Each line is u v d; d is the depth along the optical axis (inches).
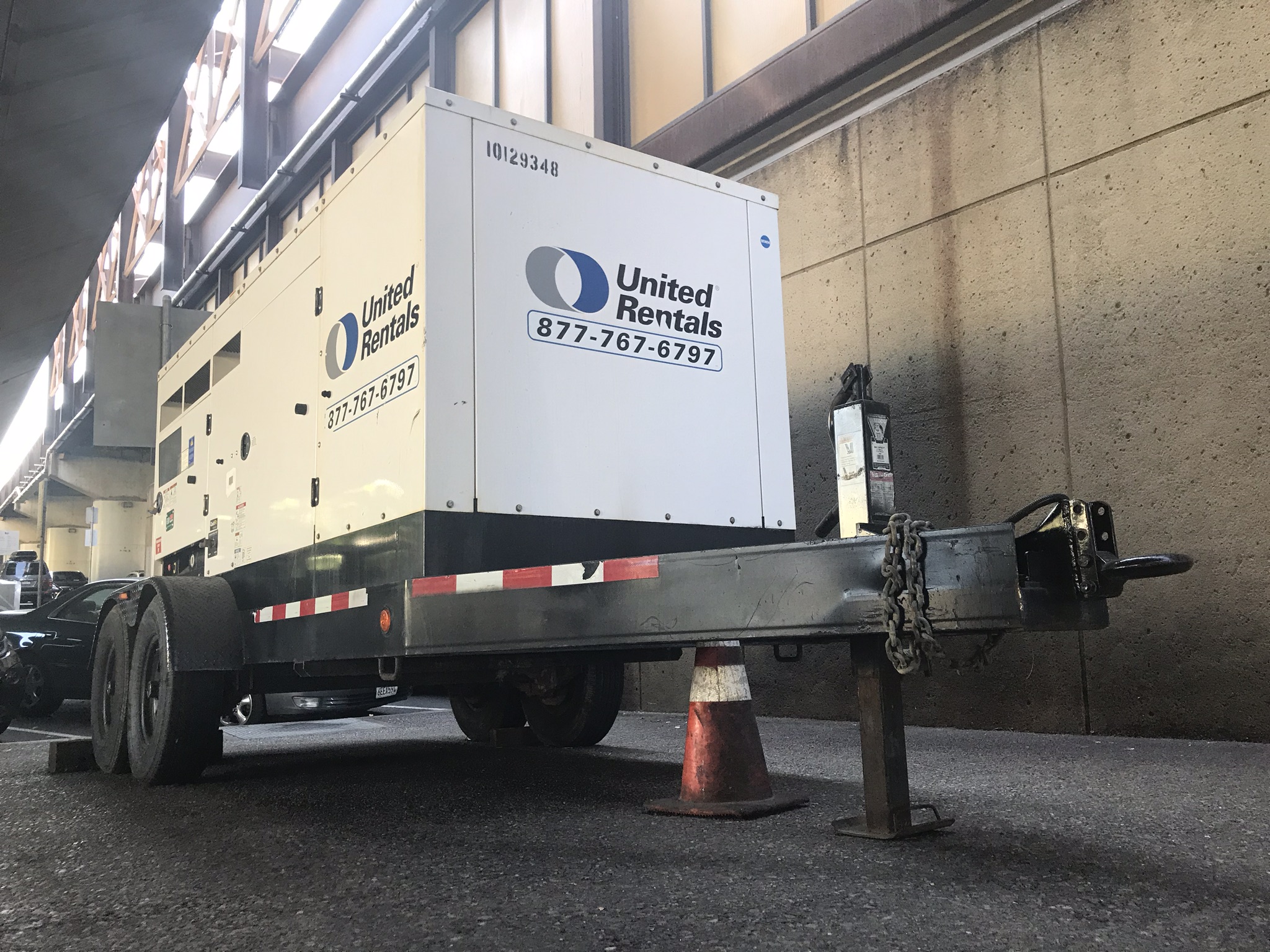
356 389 154.5
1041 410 233.6
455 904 98.3
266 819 152.1
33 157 601.3
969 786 155.8
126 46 502.0
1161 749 189.5
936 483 255.8
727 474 165.9
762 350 175.6
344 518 156.2
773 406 175.6
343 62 622.5
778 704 290.5
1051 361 232.4
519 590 122.0
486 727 253.6
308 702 299.1
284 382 185.6
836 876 101.7
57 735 335.6
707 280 169.2
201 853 129.3
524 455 141.2
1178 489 206.8
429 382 133.3
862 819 122.8
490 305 140.7
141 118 605.0
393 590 139.5
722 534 163.5
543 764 206.8
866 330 278.8
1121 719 212.2
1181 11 213.2
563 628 117.3
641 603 111.1
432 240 136.4
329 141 617.0
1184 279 208.8
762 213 180.5
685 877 104.5
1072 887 95.8
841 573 96.3
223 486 217.8
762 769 145.6
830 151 294.8
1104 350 222.2
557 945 84.0
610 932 86.8
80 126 584.1
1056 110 236.2
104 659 229.8
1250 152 200.1
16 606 776.3
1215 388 202.2
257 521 194.5
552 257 148.6
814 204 299.0
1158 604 207.9
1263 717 191.2
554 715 233.5
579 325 150.5
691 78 361.1
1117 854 108.7
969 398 249.9
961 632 90.5
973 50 256.4
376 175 152.6
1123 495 216.4
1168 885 96.1
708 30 350.0
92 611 400.2
